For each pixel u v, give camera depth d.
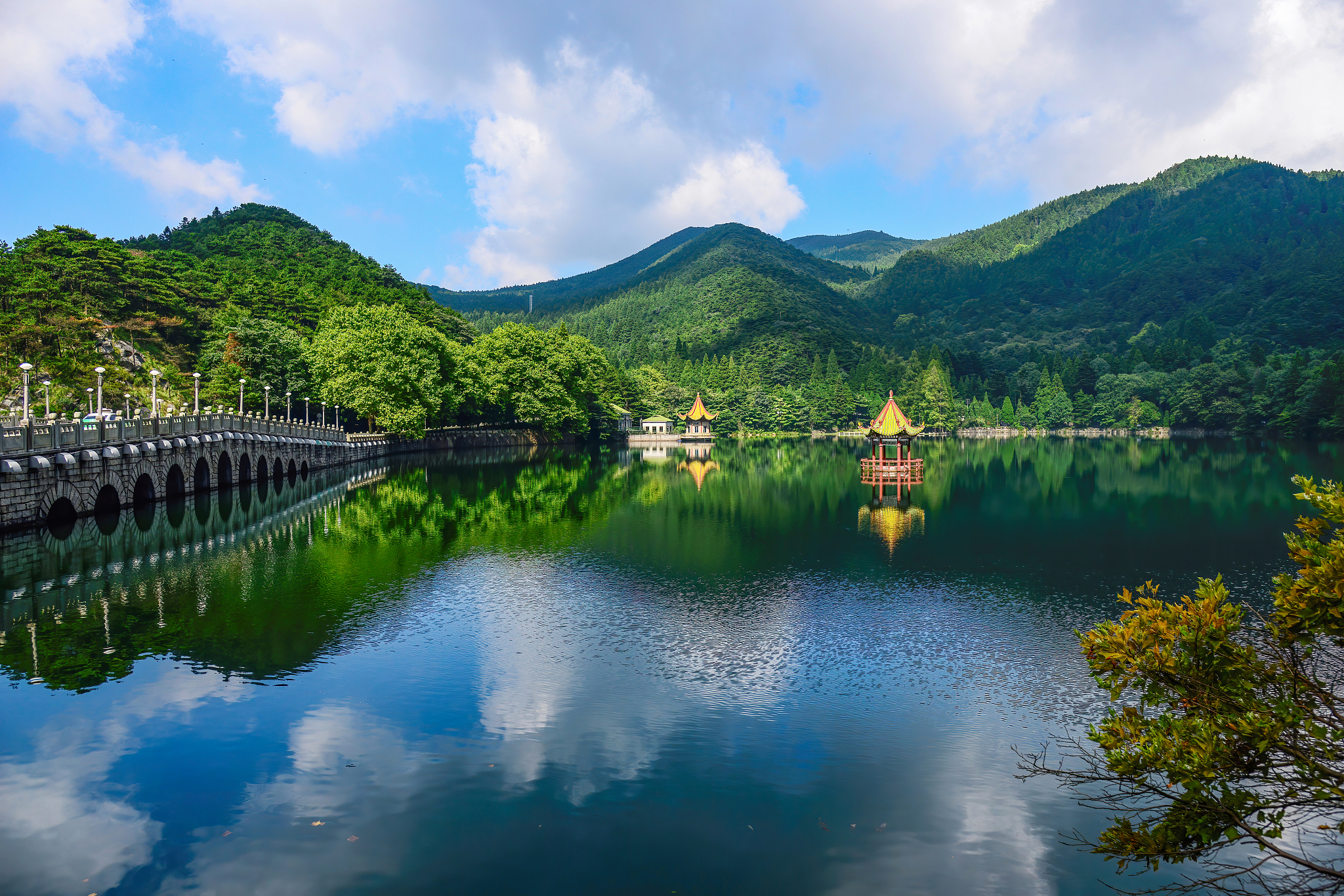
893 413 87.88
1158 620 11.34
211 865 14.21
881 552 44.09
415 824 15.61
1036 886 13.89
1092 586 35.94
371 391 101.75
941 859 14.70
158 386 101.81
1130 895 13.51
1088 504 65.69
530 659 25.27
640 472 96.38
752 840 15.24
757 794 16.98
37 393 88.06
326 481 77.31
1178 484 81.19
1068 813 16.30
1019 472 97.00
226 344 112.62
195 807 16.11
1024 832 15.62
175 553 40.62
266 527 49.12
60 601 31.05
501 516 56.44
